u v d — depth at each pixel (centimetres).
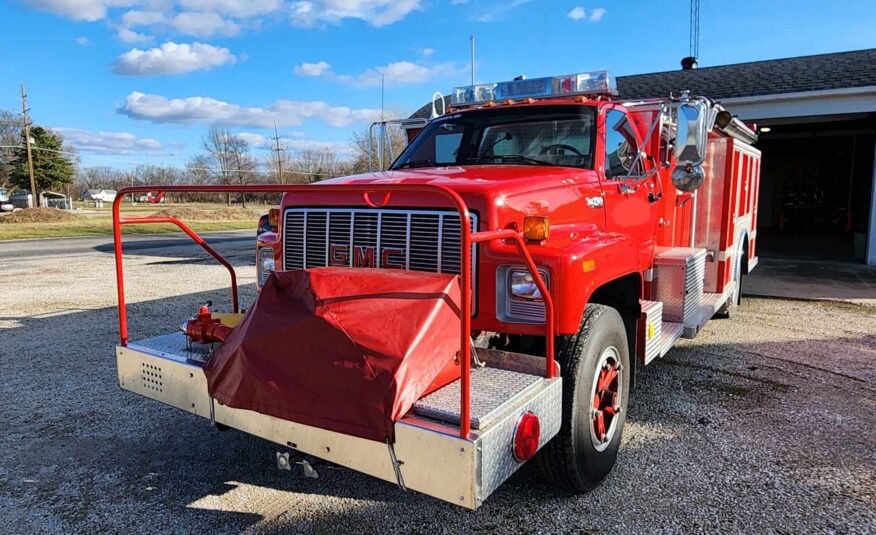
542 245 301
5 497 339
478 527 305
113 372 557
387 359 237
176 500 335
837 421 433
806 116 1216
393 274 272
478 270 302
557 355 305
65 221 3127
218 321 337
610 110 424
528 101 462
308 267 350
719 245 622
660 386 511
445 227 302
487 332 318
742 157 689
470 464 217
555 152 412
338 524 309
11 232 2419
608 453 341
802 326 725
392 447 232
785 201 2297
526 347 338
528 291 293
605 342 325
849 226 2077
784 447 391
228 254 1595
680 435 411
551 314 271
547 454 308
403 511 321
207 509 325
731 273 670
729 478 351
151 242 2028
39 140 6019
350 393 238
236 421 285
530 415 251
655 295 484
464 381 218
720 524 304
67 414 458
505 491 340
